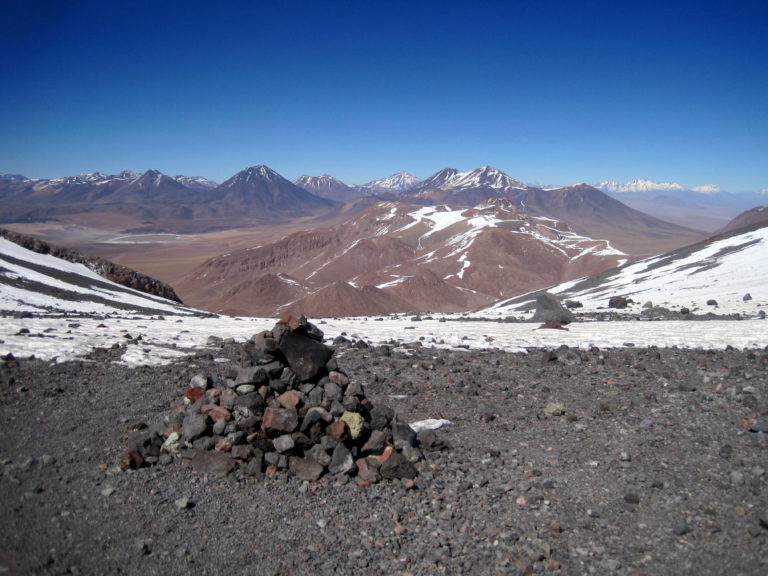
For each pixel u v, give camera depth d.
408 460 9.24
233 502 8.07
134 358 15.49
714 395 12.21
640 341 20.36
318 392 9.73
